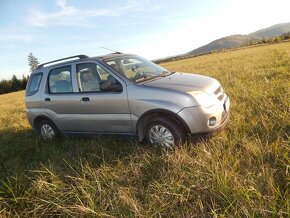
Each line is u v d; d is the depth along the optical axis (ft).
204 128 15.34
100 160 16.79
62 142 21.48
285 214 9.42
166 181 12.78
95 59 19.08
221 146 14.87
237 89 28.30
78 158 17.28
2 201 14.16
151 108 16.11
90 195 12.84
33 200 13.69
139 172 14.17
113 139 19.01
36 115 22.88
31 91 23.31
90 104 18.80
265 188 10.83
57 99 20.83
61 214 12.30
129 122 17.40
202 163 13.12
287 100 19.89
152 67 20.31
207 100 15.52
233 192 10.85
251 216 9.55
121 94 17.30
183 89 15.81
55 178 14.96
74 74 19.92
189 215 10.58
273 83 27.48
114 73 17.89
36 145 21.61
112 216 11.17
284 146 13.21
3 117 43.34
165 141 16.40
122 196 11.98
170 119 15.84
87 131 20.07
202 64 84.89
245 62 58.75
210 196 11.05
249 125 17.58
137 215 10.87
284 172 11.70
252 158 13.24
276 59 51.57
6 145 24.36
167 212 11.05
